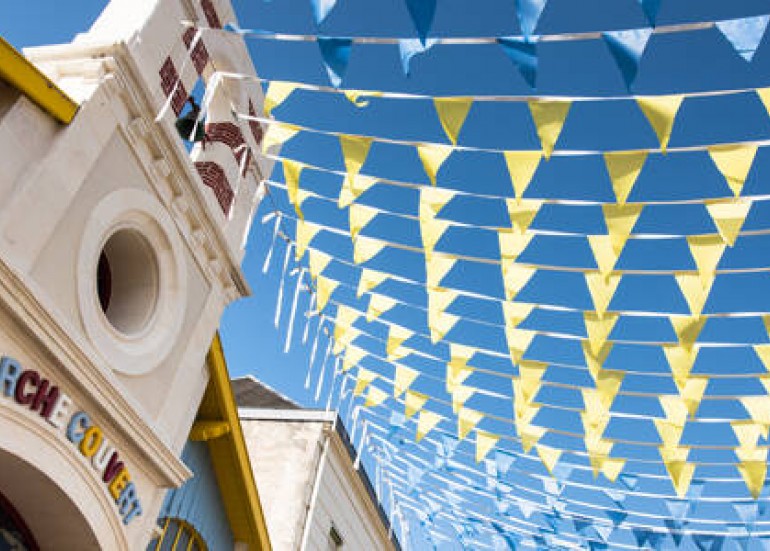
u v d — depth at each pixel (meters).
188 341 6.80
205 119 8.13
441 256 5.22
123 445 5.66
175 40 6.61
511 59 3.24
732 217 4.02
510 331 5.69
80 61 5.77
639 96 3.47
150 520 6.05
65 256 5.10
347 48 3.52
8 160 4.75
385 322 6.43
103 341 5.42
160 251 6.38
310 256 6.22
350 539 12.85
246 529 9.08
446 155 4.33
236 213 7.85
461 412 6.92
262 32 4.02
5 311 4.43
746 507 6.82
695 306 4.50
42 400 4.73
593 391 6.12
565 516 8.06
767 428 5.57
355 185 4.98
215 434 8.13
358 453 8.39
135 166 6.03
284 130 5.07
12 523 5.31
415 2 2.96
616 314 5.14
